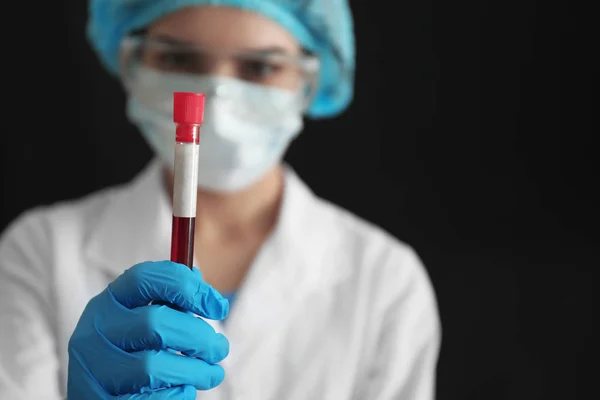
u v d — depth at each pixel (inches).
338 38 47.9
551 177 63.3
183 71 43.6
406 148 64.3
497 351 64.7
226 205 47.8
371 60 63.6
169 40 43.1
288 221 47.8
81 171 65.6
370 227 52.1
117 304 30.0
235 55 42.7
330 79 53.0
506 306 64.4
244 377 43.1
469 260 64.6
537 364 64.4
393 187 64.8
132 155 65.8
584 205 63.3
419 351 46.9
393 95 63.9
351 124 64.5
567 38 61.8
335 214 52.9
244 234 49.0
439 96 63.5
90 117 65.0
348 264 48.5
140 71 44.6
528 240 64.0
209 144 42.8
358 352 45.6
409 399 44.6
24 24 63.3
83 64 64.1
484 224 64.3
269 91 43.6
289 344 45.0
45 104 64.5
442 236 64.7
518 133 63.2
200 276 28.8
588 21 61.4
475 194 64.1
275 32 43.8
